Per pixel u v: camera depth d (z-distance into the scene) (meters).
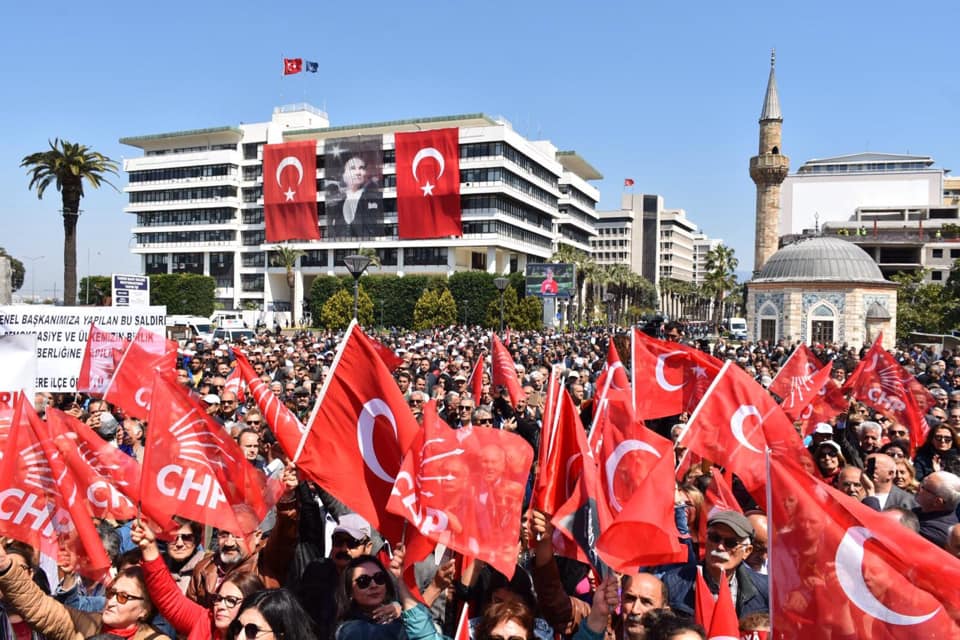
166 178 111.88
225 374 16.22
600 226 181.88
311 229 99.31
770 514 3.82
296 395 12.83
